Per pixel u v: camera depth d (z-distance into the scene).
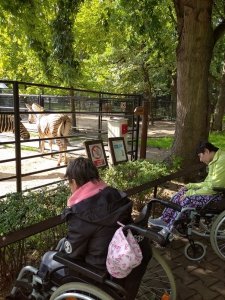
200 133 6.33
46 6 8.23
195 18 5.94
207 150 3.89
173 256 3.76
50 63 9.99
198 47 6.06
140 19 8.20
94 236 2.18
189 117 6.26
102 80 20.14
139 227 2.18
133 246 2.15
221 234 3.71
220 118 17.36
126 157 5.61
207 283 3.30
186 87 6.25
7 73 15.89
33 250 3.51
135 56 18.78
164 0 8.94
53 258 2.32
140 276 2.35
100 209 2.15
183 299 3.03
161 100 25.02
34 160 8.76
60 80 12.62
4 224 2.83
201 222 3.82
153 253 2.80
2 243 2.61
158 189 5.41
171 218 3.74
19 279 2.64
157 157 9.48
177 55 6.41
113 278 2.21
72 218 2.18
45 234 3.43
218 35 6.39
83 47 14.30
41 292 2.51
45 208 3.25
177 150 6.39
